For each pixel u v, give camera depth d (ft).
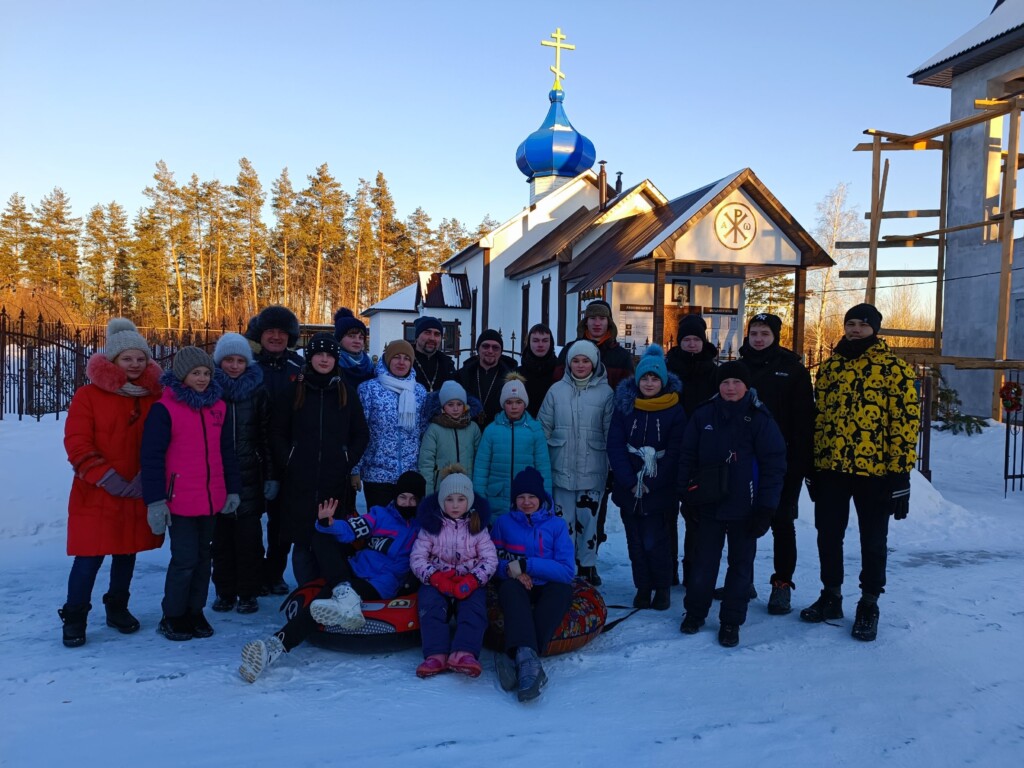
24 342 40.60
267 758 10.49
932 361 42.73
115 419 15.07
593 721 12.03
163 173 204.13
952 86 66.13
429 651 13.88
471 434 18.58
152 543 15.46
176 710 11.96
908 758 11.08
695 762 10.74
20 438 29.55
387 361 18.47
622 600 19.19
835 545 17.29
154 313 195.00
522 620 13.76
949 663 14.88
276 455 16.79
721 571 21.90
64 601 17.71
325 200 215.51
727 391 16.02
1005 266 53.78
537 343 21.38
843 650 15.52
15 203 209.15
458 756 10.69
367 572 15.46
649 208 64.28
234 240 212.23
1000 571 22.34
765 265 51.52
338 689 13.01
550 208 83.97
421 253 244.63
